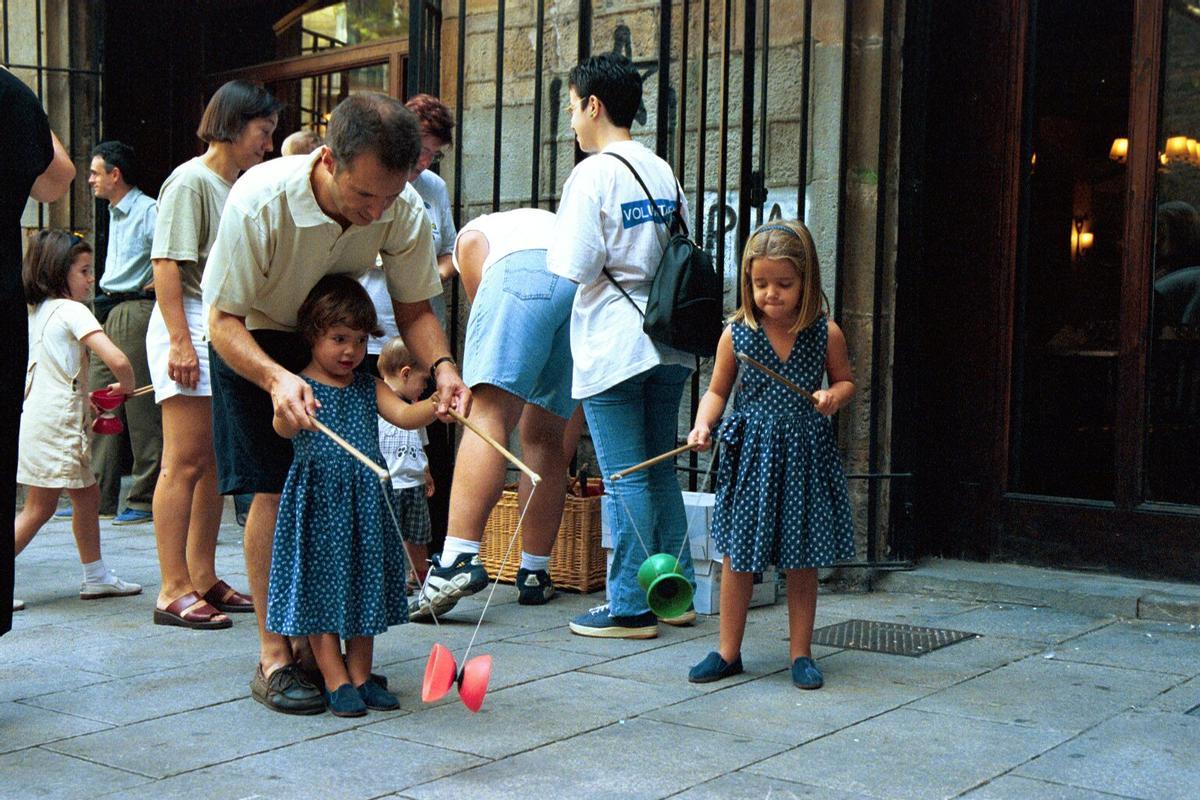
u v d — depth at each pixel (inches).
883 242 206.4
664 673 155.7
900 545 210.2
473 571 180.4
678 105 222.1
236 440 141.0
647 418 179.5
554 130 241.9
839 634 177.2
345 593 135.1
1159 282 196.4
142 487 282.0
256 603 142.3
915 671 156.6
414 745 126.3
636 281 173.3
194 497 186.7
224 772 118.0
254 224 131.9
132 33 325.1
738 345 151.3
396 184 126.7
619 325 172.1
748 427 151.7
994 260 209.3
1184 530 193.8
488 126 250.2
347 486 136.9
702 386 223.8
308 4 314.5
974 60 209.5
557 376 190.7
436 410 138.6
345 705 135.9
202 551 188.9
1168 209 195.8
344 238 136.3
